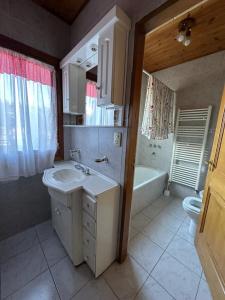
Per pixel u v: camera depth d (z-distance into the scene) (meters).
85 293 1.09
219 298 0.91
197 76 2.31
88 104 1.55
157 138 2.40
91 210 1.09
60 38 1.67
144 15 0.94
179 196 2.68
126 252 1.39
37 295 1.06
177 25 1.55
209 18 1.44
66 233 1.31
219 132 1.17
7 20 1.29
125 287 1.14
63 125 1.82
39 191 1.76
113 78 1.01
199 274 1.27
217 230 1.07
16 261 1.32
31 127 1.54
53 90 1.66
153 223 1.94
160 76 2.72
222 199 1.03
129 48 1.05
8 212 1.56
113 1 1.15
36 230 1.71
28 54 1.44
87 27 1.45
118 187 1.21
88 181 1.27
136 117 1.12
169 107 2.50
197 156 2.37
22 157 1.50
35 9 1.45
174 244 1.60
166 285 1.17
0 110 1.32
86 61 1.48
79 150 1.77
